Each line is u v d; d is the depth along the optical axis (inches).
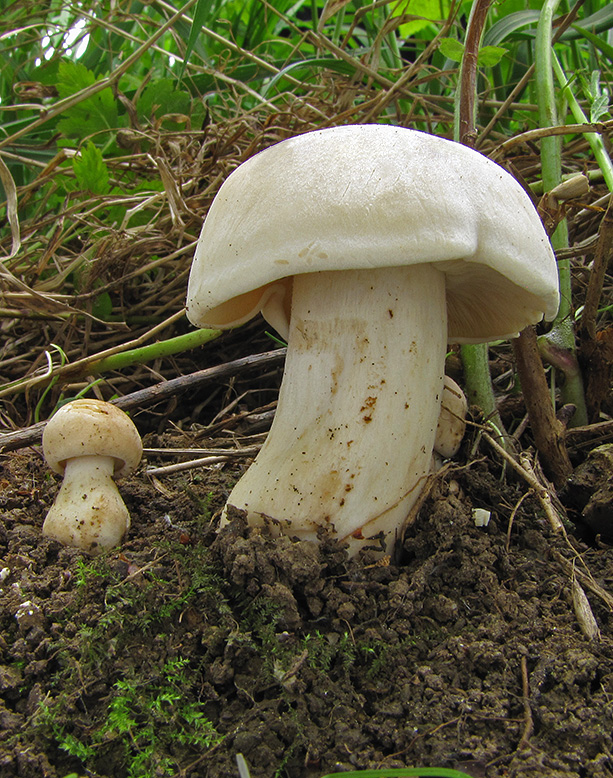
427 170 4.8
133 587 5.3
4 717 4.5
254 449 7.8
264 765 4.2
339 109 11.8
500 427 7.6
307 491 5.4
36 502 6.9
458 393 6.9
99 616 5.1
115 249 10.1
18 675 4.8
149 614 5.1
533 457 7.4
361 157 4.8
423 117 11.5
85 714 4.6
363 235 4.5
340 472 5.4
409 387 5.5
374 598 5.2
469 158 5.1
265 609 5.0
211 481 7.5
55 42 13.2
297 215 4.7
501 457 7.4
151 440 8.7
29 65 13.8
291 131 11.6
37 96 11.7
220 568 5.4
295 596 5.3
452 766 4.2
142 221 11.2
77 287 10.6
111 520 6.1
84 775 4.3
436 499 5.9
